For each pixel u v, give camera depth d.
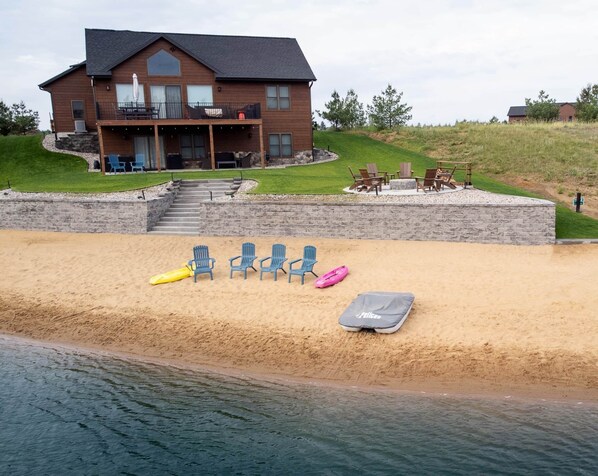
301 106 34.12
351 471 8.48
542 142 33.41
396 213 18.72
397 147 37.09
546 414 9.46
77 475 8.86
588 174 28.23
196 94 32.34
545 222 17.64
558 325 12.00
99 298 15.62
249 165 32.62
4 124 43.81
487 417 9.50
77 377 11.67
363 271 16.27
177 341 12.88
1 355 12.78
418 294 14.26
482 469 8.31
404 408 9.90
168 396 10.76
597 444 8.73
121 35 34.19
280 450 9.05
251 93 33.16
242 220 20.38
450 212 18.19
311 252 16.31
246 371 11.46
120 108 29.33
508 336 11.72
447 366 10.95
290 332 12.76
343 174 27.91
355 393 10.45
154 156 32.56
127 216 21.47
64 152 34.81
